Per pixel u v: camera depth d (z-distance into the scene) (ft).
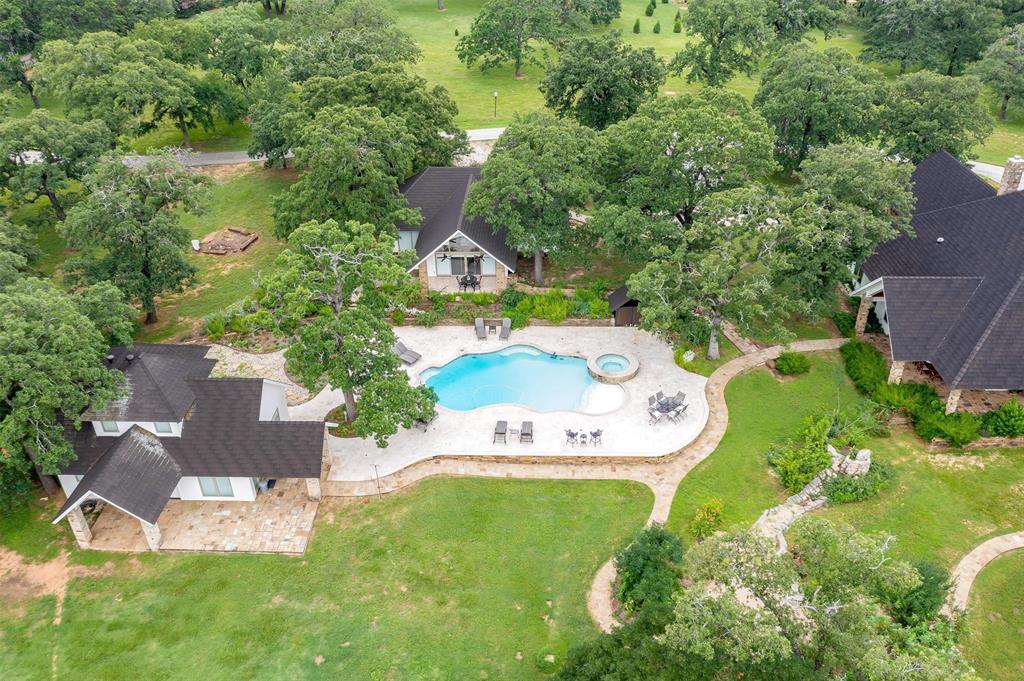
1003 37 282.36
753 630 80.43
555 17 309.01
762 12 262.47
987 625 105.40
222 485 126.82
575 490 129.70
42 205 222.07
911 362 152.46
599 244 202.90
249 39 255.91
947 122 209.05
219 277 192.13
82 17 279.90
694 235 150.00
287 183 233.14
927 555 115.65
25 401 112.98
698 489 128.88
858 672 83.35
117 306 137.28
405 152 181.98
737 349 162.71
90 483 115.65
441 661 103.30
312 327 131.03
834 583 87.76
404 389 131.23
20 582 115.65
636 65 226.99
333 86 205.77
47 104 286.46
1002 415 135.74
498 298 177.99
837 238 147.02
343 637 106.52
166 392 126.11
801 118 218.59
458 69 319.06
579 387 154.61
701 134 162.50
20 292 126.11
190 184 167.32
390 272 135.33
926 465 131.95
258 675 101.76
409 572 115.65
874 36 313.73
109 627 108.58
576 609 109.70
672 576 107.65
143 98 214.90
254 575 115.65
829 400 146.92
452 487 130.41
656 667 84.23
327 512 126.31
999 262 145.18
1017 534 119.14
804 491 127.13
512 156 171.63
